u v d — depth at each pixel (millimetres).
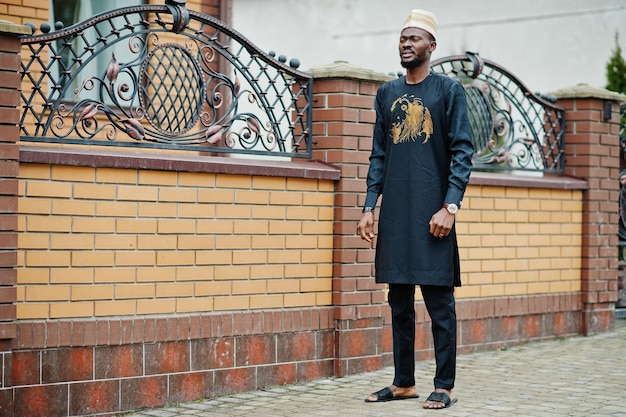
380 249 6336
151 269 6375
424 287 6320
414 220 6191
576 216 9508
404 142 6254
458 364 7945
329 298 7406
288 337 7113
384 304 7828
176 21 6570
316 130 7457
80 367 6023
